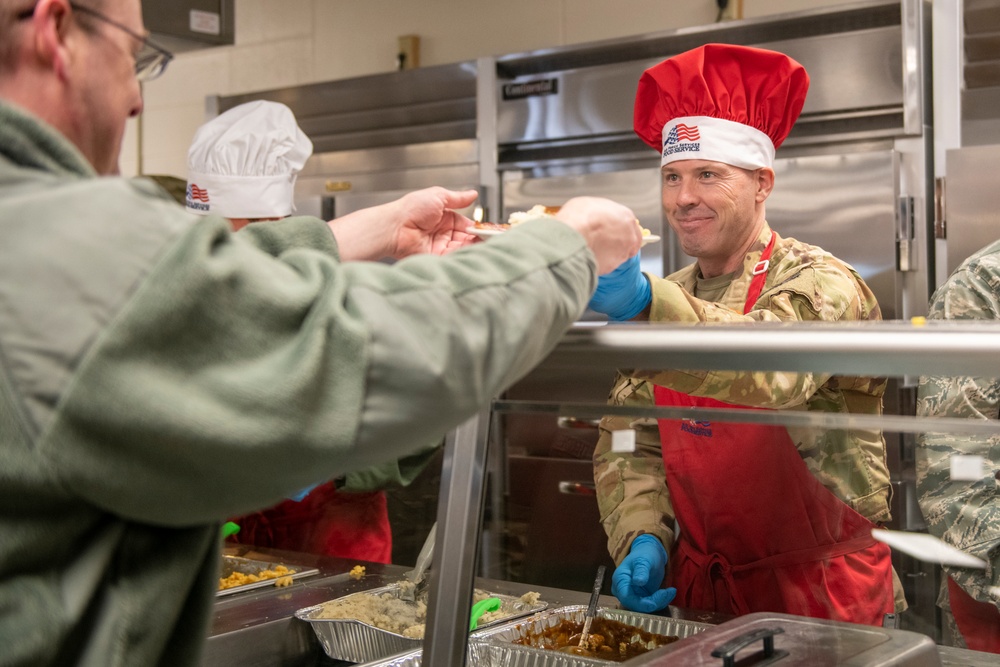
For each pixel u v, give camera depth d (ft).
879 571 2.86
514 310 2.21
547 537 3.43
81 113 2.28
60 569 2.02
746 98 5.65
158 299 1.90
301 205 13.07
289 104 13.98
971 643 2.66
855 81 9.82
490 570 3.42
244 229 2.63
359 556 6.86
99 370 1.87
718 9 12.17
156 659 2.17
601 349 2.93
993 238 9.16
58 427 1.88
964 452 2.72
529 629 3.34
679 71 5.66
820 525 2.97
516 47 13.93
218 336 1.97
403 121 13.15
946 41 9.58
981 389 2.97
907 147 9.67
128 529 2.11
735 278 5.80
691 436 3.23
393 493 6.10
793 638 2.91
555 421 3.41
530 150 11.94
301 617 4.81
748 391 3.08
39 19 2.16
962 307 5.39
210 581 2.33
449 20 14.51
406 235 4.09
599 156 11.25
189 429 1.89
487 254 2.30
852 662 2.68
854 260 9.61
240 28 16.49
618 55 11.21
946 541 2.73
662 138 6.10
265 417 1.94
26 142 2.06
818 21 10.03
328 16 15.58
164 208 2.06
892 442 2.89
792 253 5.51
